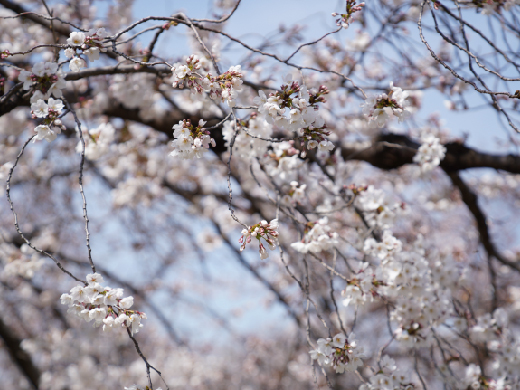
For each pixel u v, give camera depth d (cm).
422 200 491
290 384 626
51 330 527
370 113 190
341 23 204
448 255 294
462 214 582
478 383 266
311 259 363
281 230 401
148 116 339
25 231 494
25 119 372
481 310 415
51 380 488
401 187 470
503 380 274
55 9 378
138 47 301
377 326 477
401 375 232
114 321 165
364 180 491
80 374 489
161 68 250
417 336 254
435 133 370
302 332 395
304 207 271
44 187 505
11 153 437
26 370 483
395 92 188
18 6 327
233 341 703
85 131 290
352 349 200
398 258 243
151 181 499
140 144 439
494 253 440
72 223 535
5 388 593
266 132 246
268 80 327
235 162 432
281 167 262
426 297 251
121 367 542
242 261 492
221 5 396
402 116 189
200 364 637
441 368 269
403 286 246
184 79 178
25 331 573
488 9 248
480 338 294
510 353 285
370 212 272
